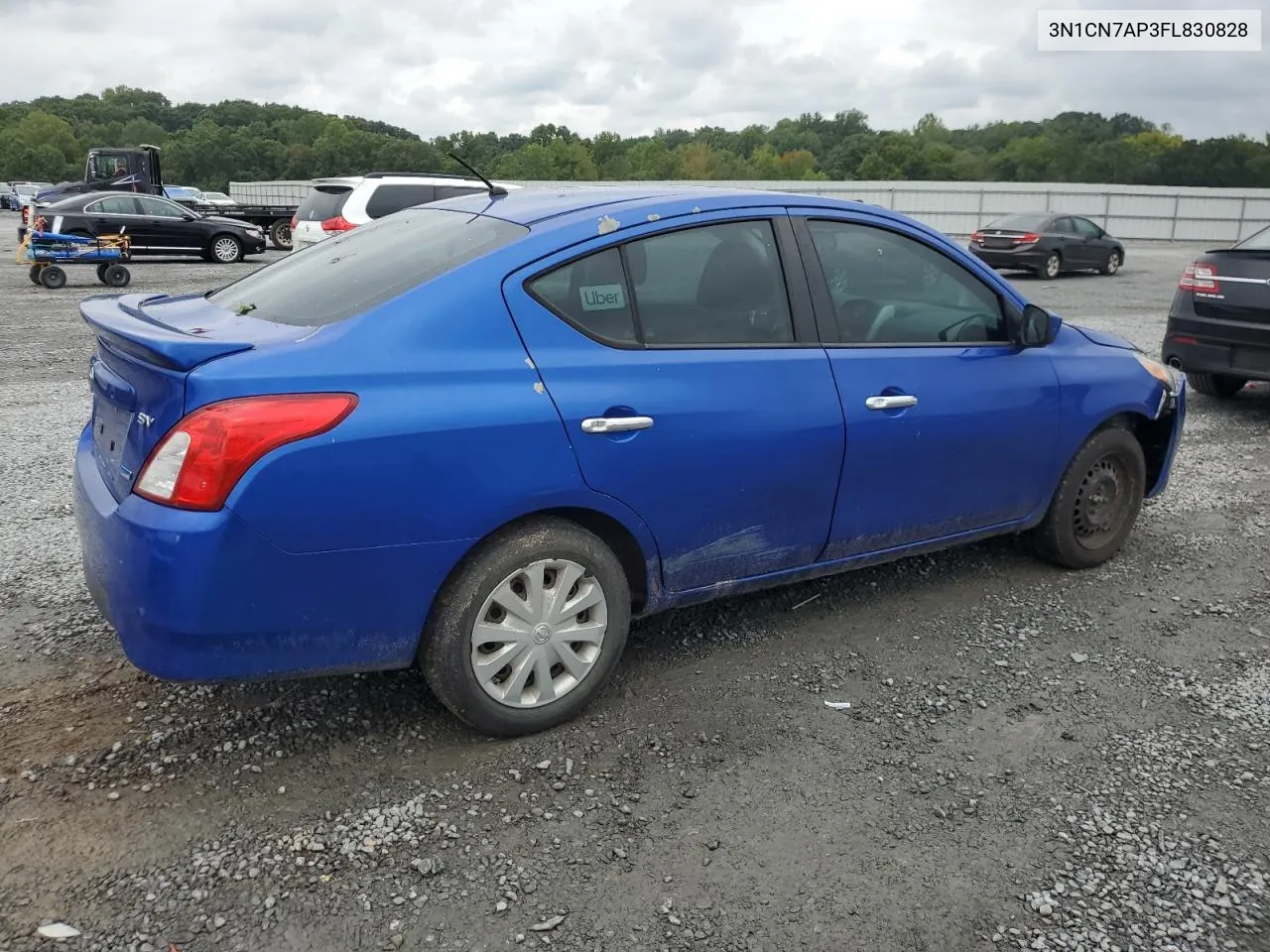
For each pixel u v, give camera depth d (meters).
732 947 2.34
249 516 2.54
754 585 3.67
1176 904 2.51
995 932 2.40
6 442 6.50
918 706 3.46
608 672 3.31
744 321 3.46
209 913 2.39
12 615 3.94
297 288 3.28
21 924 2.33
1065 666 3.78
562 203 3.39
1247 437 7.58
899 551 4.03
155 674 2.64
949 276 4.05
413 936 2.34
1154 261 27.50
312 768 2.98
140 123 140.50
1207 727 3.37
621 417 3.08
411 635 2.89
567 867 2.59
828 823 2.80
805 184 39.62
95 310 3.10
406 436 2.71
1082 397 4.40
